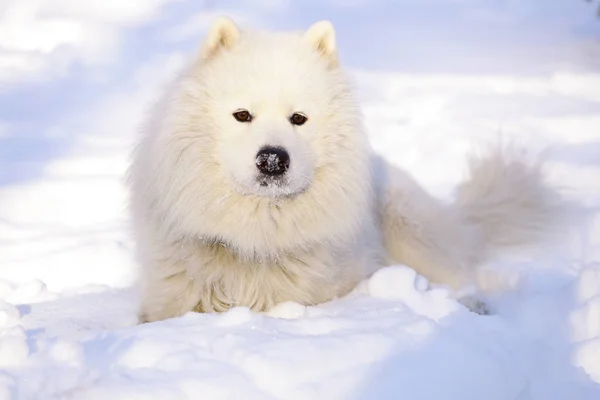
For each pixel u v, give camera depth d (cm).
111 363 527
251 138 660
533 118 1431
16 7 2433
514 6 2756
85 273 910
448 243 870
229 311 609
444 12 2689
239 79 678
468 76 1814
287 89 678
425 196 888
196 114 680
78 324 694
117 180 1206
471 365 541
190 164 679
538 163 949
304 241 706
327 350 541
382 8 2720
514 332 618
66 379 498
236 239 689
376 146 1336
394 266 739
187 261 696
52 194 1159
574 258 902
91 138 1429
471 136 1288
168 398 486
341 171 706
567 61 1961
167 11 2559
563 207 931
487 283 863
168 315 714
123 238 986
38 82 1838
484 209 920
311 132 688
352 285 766
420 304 689
